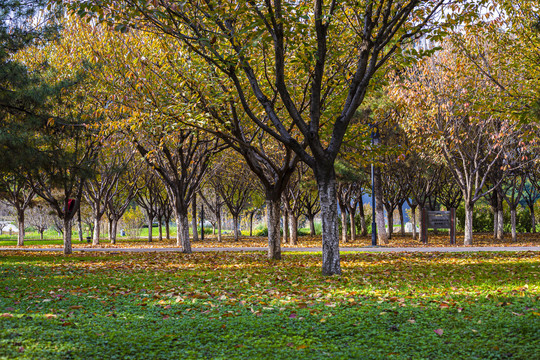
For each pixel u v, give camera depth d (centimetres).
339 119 1350
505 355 562
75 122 2209
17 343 612
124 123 1811
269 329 705
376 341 638
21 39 1925
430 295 975
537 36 1766
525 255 1952
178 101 1686
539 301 859
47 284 1256
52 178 2106
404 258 1905
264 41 1315
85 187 3825
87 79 2197
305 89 1683
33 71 2050
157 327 732
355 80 1334
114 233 4297
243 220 7131
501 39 1933
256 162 1958
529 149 2584
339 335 680
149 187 4688
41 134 2081
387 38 1416
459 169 3127
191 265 1797
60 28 2023
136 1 1153
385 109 2550
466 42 2117
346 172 2694
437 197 4912
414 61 1371
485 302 883
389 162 3228
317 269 1539
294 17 1192
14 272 1592
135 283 1270
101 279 1372
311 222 4953
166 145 2147
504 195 3397
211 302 951
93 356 579
